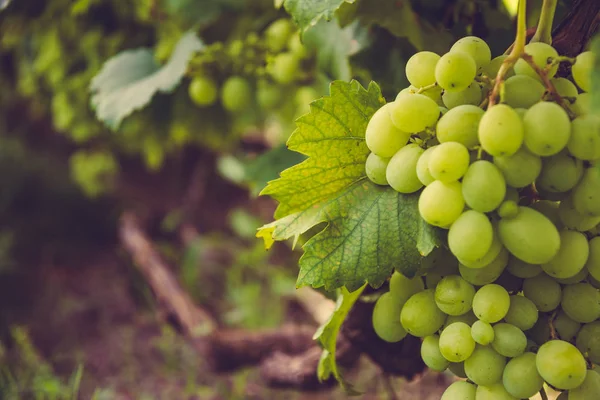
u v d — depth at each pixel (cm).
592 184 61
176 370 127
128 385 127
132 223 156
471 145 61
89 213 186
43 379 105
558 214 63
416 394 109
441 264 66
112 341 144
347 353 85
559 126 59
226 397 114
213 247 164
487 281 64
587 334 65
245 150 155
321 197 67
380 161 65
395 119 63
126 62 97
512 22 80
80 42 118
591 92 58
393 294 69
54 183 183
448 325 65
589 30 67
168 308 123
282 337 105
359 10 78
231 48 93
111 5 115
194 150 177
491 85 63
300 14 71
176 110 114
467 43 65
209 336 108
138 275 153
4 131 183
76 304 158
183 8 100
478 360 64
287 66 90
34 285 167
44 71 128
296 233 66
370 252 66
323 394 114
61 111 127
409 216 65
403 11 79
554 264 63
